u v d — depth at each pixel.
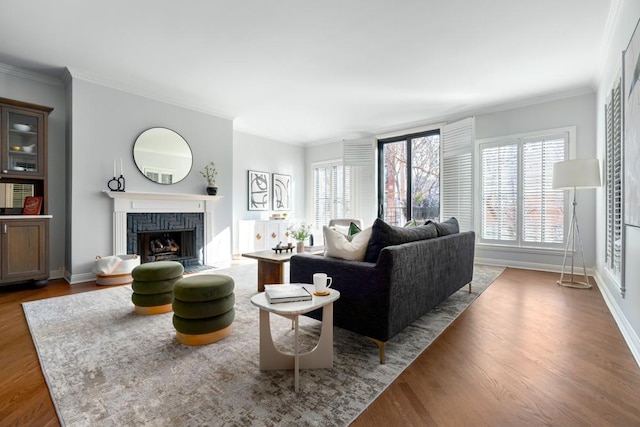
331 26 2.87
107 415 1.41
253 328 2.44
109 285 3.74
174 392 1.59
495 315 2.75
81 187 3.88
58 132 4.05
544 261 4.61
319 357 1.84
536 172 4.65
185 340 2.15
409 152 6.18
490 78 3.97
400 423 1.38
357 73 3.84
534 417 1.42
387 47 3.23
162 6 2.58
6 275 3.36
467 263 3.34
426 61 3.53
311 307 1.66
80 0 2.50
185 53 3.36
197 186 5.00
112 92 4.12
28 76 3.82
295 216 7.45
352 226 3.69
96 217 4.00
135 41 3.12
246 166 6.48
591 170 3.51
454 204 5.27
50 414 1.43
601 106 3.71
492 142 5.05
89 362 1.90
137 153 4.34
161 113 4.59
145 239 4.68
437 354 2.03
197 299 2.13
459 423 1.38
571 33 2.95
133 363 1.89
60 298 3.20
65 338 2.24
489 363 1.92
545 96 4.54
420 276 2.31
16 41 3.12
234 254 6.19
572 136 4.36
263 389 1.62
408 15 2.70
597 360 1.95
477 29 2.90
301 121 5.85
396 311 2.01
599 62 3.51
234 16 2.72
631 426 1.36
